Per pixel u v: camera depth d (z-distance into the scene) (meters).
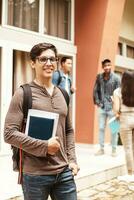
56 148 2.01
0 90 5.95
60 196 2.17
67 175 2.18
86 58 7.36
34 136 2.05
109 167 5.43
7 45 5.96
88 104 7.29
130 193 4.70
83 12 7.39
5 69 5.95
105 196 4.55
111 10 7.31
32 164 2.09
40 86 2.15
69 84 5.65
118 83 6.43
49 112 2.07
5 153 6.02
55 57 2.17
